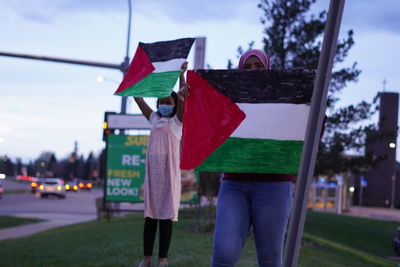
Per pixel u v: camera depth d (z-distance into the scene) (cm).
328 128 2064
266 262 308
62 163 17362
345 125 2041
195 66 992
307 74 294
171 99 459
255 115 295
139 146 1546
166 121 448
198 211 1195
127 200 1549
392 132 2055
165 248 462
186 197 1384
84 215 2744
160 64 331
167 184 449
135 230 1048
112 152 1562
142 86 324
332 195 5341
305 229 2150
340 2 215
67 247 741
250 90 298
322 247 1166
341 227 2564
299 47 2027
